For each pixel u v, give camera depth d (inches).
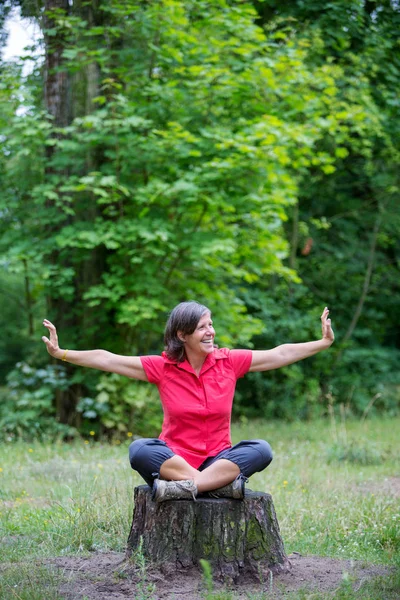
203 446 168.7
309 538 208.5
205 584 156.5
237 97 417.4
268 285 625.3
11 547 191.2
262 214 434.0
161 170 426.3
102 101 401.4
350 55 449.4
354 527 222.5
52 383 434.6
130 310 404.5
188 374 170.9
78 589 156.2
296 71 418.0
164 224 410.0
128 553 170.7
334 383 630.5
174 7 386.9
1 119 409.4
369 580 163.2
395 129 530.9
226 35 430.6
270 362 174.7
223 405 169.8
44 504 251.4
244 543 163.3
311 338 638.5
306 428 499.8
